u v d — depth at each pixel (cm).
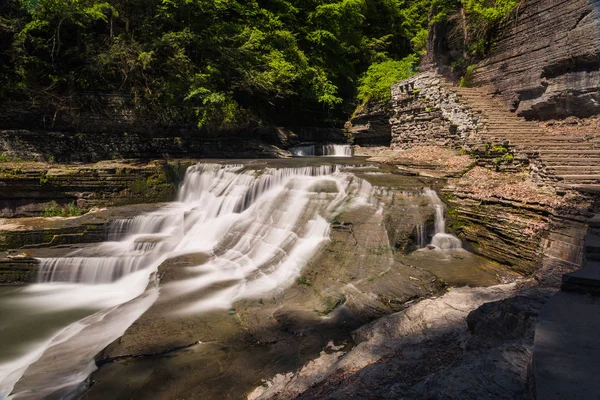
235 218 1402
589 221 730
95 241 1398
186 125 2059
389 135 2441
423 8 3331
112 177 1667
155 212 1542
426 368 456
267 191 1489
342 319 749
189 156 2059
